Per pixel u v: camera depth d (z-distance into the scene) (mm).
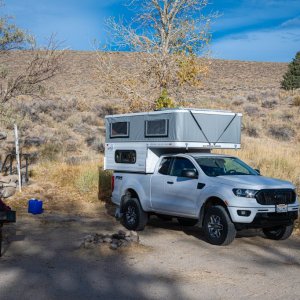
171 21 17062
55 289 6332
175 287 6445
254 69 64375
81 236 10031
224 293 6188
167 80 17328
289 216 9289
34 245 9047
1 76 15336
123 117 11695
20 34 14648
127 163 11508
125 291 6273
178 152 11258
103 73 17922
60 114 29484
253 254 8492
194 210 9703
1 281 6660
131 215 11031
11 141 21000
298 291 6285
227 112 10742
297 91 37969
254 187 8961
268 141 24828
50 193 15438
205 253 8523
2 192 14547
